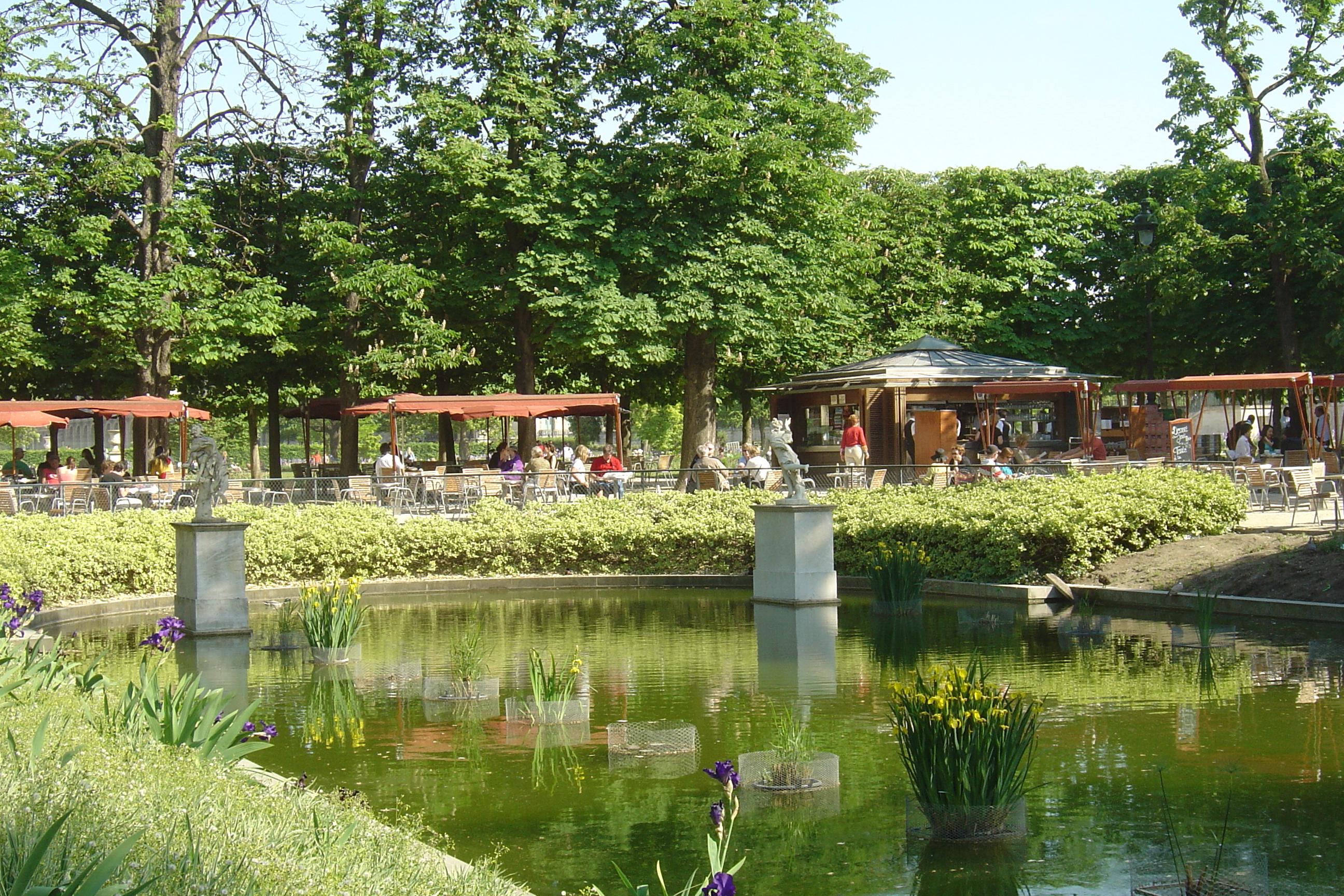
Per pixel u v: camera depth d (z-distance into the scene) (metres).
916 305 38.94
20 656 8.41
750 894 5.47
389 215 33.66
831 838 6.23
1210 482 17.53
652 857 5.97
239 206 33.75
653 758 7.91
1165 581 15.09
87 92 29.14
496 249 32.75
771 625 14.16
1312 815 6.42
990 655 11.52
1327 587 13.27
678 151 31.17
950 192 41.50
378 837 4.94
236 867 3.93
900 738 6.48
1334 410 28.83
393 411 27.14
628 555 20.02
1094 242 40.38
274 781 6.30
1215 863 5.70
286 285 33.38
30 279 29.12
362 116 32.00
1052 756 7.70
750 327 31.52
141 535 18.36
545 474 24.62
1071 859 5.84
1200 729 8.34
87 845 4.03
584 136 33.22
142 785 4.93
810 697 9.71
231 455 69.31
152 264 29.89
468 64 32.16
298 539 19.64
